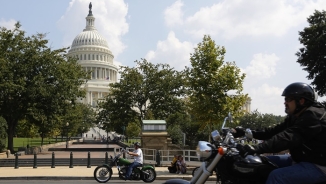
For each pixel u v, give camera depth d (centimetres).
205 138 4309
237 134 429
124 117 5084
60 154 4000
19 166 2427
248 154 346
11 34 3844
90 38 14338
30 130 5941
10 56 3809
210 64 2133
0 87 3534
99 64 13812
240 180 369
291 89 375
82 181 1658
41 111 3912
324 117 354
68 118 4666
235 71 2172
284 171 353
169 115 4997
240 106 2245
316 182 347
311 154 355
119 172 1562
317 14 4019
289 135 341
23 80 3725
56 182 1619
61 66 4059
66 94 4031
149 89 5084
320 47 3725
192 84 2172
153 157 2359
